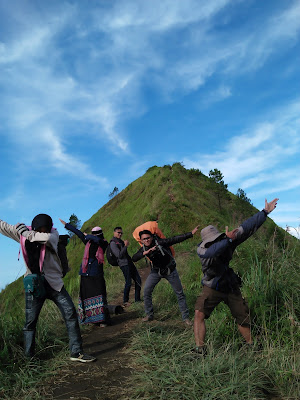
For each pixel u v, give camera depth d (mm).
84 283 5918
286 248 5379
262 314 4066
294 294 4492
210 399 2781
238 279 3852
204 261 3738
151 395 2996
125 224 42812
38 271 3963
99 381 3400
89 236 6113
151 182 44938
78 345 4012
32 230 4055
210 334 4152
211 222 28141
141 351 4070
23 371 3580
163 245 5488
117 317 6520
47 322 5465
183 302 5461
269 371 3238
